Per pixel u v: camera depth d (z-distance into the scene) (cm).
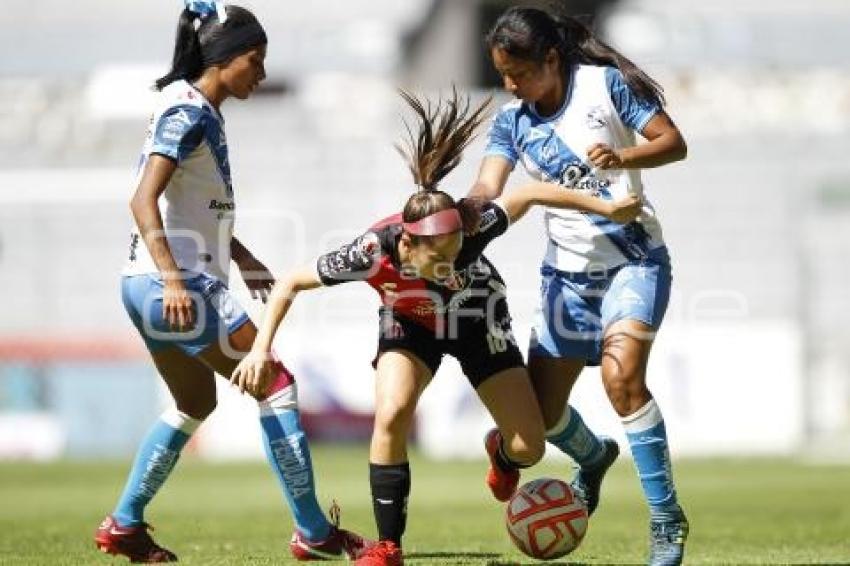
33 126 8362
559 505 2272
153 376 6806
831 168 7694
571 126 2255
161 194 2267
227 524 3462
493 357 2259
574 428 2442
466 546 2798
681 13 9319
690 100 8362
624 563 2445
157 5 10231
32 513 3991
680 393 6519
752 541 3012
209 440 6625
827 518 3722
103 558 2508
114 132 8319
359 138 7744
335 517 2380
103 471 5766
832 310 7581
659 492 2203
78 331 7662
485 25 8894
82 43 9125
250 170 7750
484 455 6481
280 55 9025
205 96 2320
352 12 9725
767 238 7606
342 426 6650
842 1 9500
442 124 2234
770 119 8319
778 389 6556
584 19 2291
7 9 10188
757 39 8812
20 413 6806
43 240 7838
